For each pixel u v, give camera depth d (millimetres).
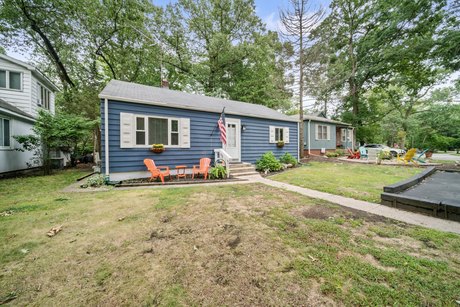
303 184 5926
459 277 1763
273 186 5719
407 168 9172
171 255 2141
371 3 15648
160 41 17109
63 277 1809
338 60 16047
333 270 1868
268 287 1656
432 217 3270
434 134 22297
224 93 19406
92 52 14602
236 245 2338
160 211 3535
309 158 13961
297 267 1916
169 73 19219
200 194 4723
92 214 3393
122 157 6348
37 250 2260
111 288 1667
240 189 5301
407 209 3588
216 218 3189
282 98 16828
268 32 19125
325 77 14102
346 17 17391
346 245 2334
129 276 1812
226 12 18453
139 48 15922
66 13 12344
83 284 1721
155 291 1629
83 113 11430
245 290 1625
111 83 8023
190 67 18672
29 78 9922
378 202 4109
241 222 3023
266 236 2559
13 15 11266
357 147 21172
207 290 1632
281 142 10797
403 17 12812
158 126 7055
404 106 22391
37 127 8203
